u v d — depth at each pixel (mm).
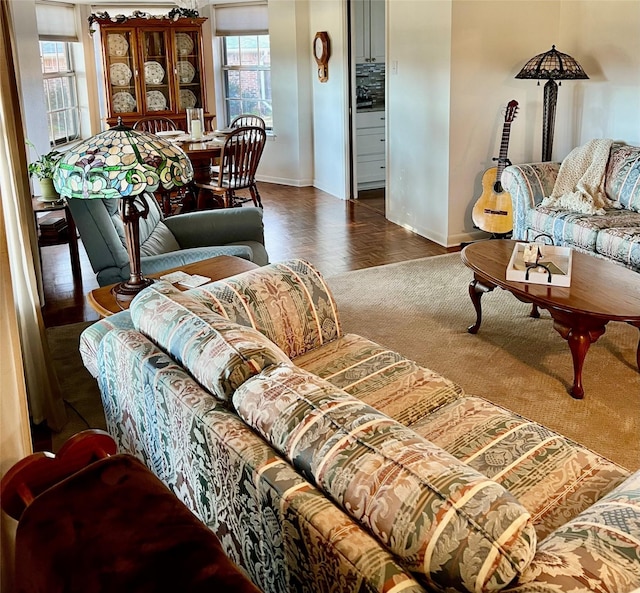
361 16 6852
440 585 1022
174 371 1649
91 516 1248
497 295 4047
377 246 5164
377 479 1123
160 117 6855
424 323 3650
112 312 2457
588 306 2686
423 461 1135
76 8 7246
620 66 4672
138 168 2229
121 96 7242
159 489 1322
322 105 7129
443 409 1979
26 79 5902
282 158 7750
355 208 6465
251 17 7648
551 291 2855
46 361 2621
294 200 6898
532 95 5156
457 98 4898
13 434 1619
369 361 2258
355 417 1288
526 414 2721
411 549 1032
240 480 1346
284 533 1234
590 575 1017
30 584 1187
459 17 4738
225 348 1566
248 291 2232
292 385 1423
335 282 4320
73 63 7383
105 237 2910
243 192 7348
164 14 7801
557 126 5336
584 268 3154
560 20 5105
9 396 1598
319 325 2373
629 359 3188
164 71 7336
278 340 2246
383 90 7176
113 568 1132
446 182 5051
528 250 3215
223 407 1498
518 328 3564
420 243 5230
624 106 4691
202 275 2812
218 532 1554
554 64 4582
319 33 6805
